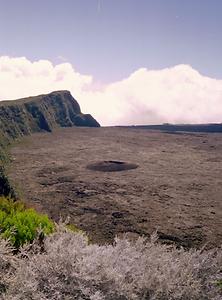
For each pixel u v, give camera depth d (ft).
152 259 20.74
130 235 54.70
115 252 21.07
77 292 18.22
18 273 18.74
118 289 18.35
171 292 18.85
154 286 18.89
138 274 19.67
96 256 19.72
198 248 48.49
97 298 17.21
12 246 22.66
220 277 20.66
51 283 18.31
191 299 18.99
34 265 19.20
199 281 19.34
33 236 24.11
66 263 19.16
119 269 19.38
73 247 20.38
